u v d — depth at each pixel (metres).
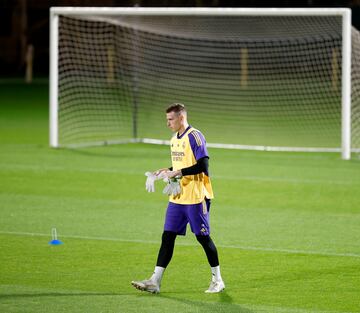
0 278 34.22
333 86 98.75
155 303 30.81
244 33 89.19
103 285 33.28
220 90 114.56
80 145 76.81
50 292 32.22
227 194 53.91
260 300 31.27
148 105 106.94
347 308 30.20
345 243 40.78
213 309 30.06
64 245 40.12
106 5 147.75
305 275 34.88
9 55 161.50
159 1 144.62
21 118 98.62
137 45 102.88
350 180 59.00
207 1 141.00
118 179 58.88
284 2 134.88
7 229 43.56
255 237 42.06
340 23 81.94
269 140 83.38
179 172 31.53
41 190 54.56
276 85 112.44
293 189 55.59
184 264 36.78
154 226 44.47
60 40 112.00
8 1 159.75
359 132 79.25
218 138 84.88
